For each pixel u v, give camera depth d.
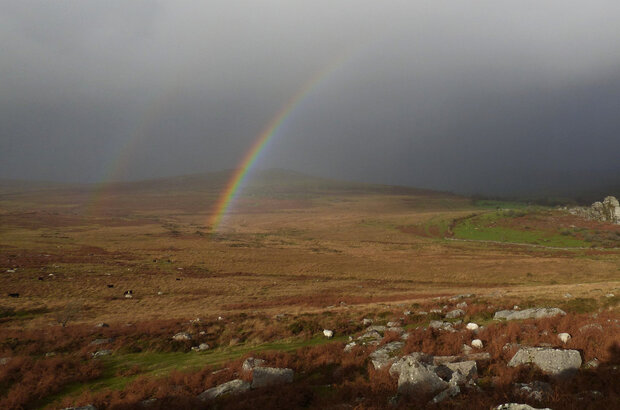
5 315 34.31
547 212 188.38
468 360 13.57
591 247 123.69
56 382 15.62
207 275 69.38
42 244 97.69
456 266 83.50
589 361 12.30
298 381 13.67
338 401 11.55
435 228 174.50
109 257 83.44
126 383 15.48
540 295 27.84
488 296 30.77
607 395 9.95
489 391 10.82
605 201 174.75
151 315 34.25
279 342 21.56
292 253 104.75
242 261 87.69
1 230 129.50
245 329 25.30
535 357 12.56
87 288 50.88
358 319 25.62
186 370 16.41
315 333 22.84
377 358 15.00
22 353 20.81
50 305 39.06
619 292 25.69
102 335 24.41
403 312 26.19
